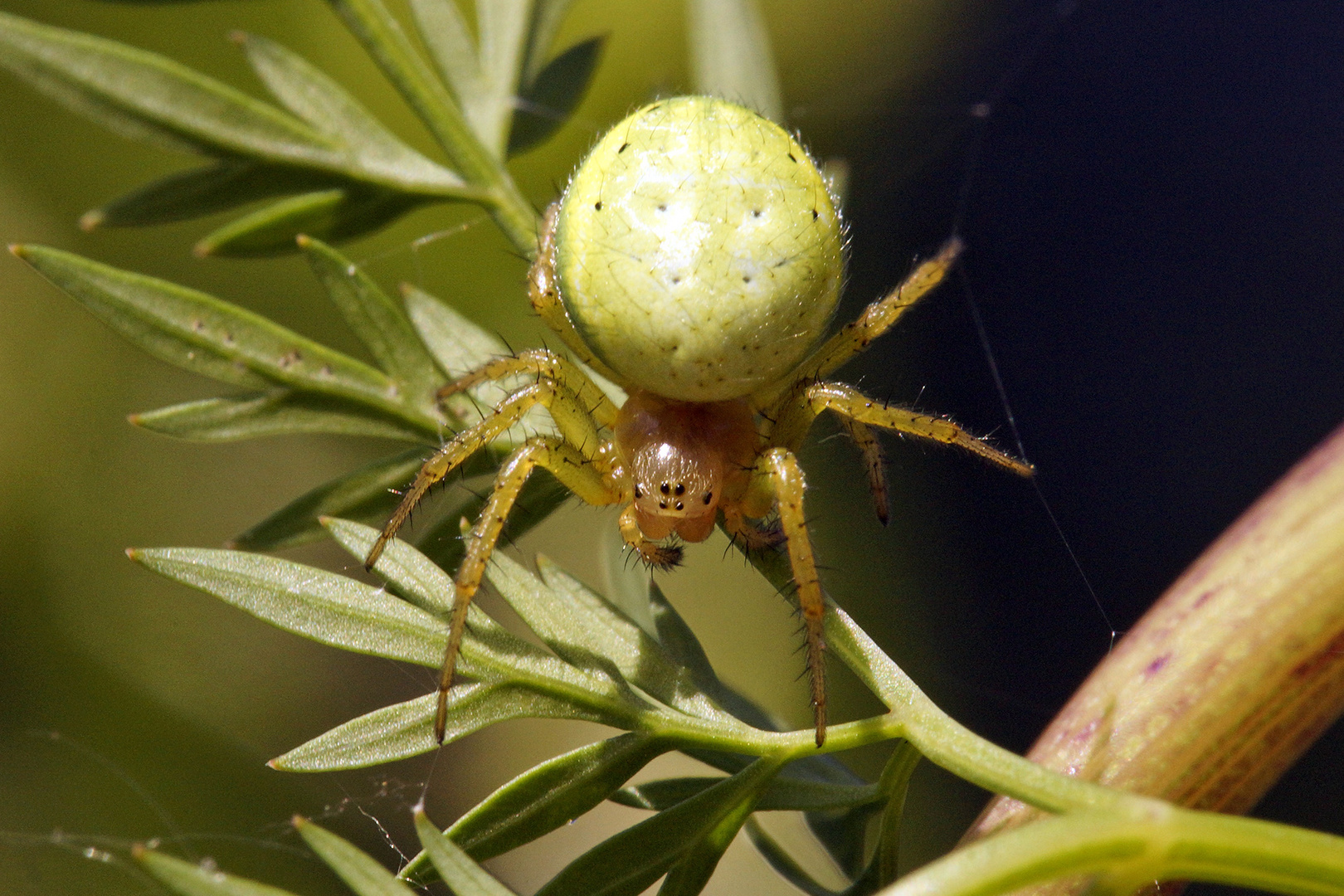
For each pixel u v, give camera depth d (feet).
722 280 0.26
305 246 0.26
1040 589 0.30
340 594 0.25
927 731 0.25
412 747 0.25
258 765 0.29
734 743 0.25
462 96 0.27
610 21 0.31
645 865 0.25
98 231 0.30
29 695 0.29
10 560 0.29
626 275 0.26
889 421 0.27
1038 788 0.25
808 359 0.27
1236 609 0.25
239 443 0.30
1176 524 0.30
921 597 0.30
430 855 0.25
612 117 0.31
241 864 0.29
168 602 0.29
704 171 0.26
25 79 0.26
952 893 0.24
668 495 0.27
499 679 0.25
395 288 0.30
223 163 0.27
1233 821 0.24
